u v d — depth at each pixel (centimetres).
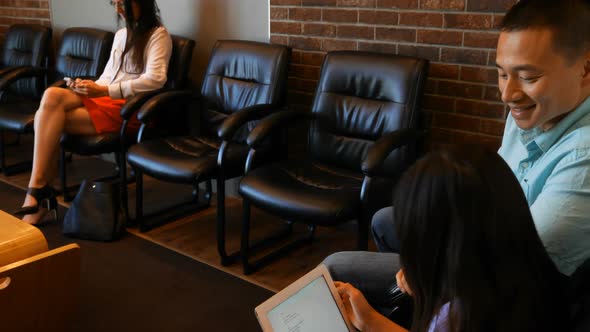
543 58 100
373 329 121
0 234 180
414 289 90
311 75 299
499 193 81
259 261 258
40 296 162
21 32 396
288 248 272
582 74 104
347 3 277
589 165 103
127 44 317
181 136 297
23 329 161
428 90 263
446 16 250
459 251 80
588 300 93
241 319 221
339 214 204
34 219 298
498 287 81
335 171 253
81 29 368
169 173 250
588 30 99
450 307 85
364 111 247
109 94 302
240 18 319
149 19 314
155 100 281
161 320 220
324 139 259
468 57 248
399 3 261
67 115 295
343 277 150
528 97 104
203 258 267
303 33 296
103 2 380
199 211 320
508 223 81
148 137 307
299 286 114
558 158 111
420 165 85
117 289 242
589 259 99
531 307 82
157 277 251
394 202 88
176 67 316
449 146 88
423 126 268
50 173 299
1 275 151
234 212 319
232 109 290
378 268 147
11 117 327
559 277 92
